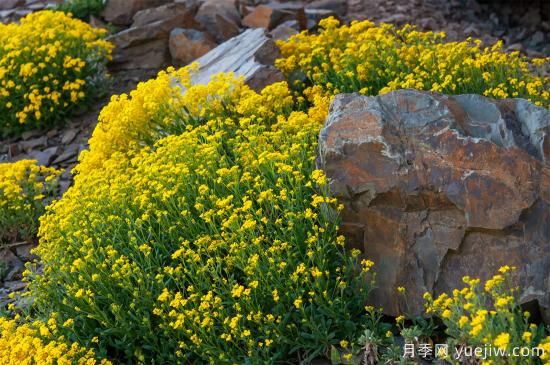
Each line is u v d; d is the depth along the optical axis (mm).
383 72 8055
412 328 5117
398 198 5402
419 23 11398
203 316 5320
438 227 5320
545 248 5023
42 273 6941
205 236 5602
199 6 11008
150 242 5996
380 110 5648
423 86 7480
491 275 5121
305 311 5164
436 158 5383
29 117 9297
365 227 5531
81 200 6367
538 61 7914
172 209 6133
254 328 5352
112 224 6164
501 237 5148
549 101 7258
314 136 6406
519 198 5125
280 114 7387
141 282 5441
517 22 12102
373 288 5367
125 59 10234
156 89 7430
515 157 5223
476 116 5613
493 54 7520
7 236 7523
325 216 5551
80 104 9477
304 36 9164
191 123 7484
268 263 5422
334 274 5492
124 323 5344
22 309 5965
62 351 5309
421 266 5320
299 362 5141
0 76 8953
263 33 9242
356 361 5020
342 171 5574
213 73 8766
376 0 12055
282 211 5730
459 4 12336
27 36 9453
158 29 10133
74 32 9445
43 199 8000
